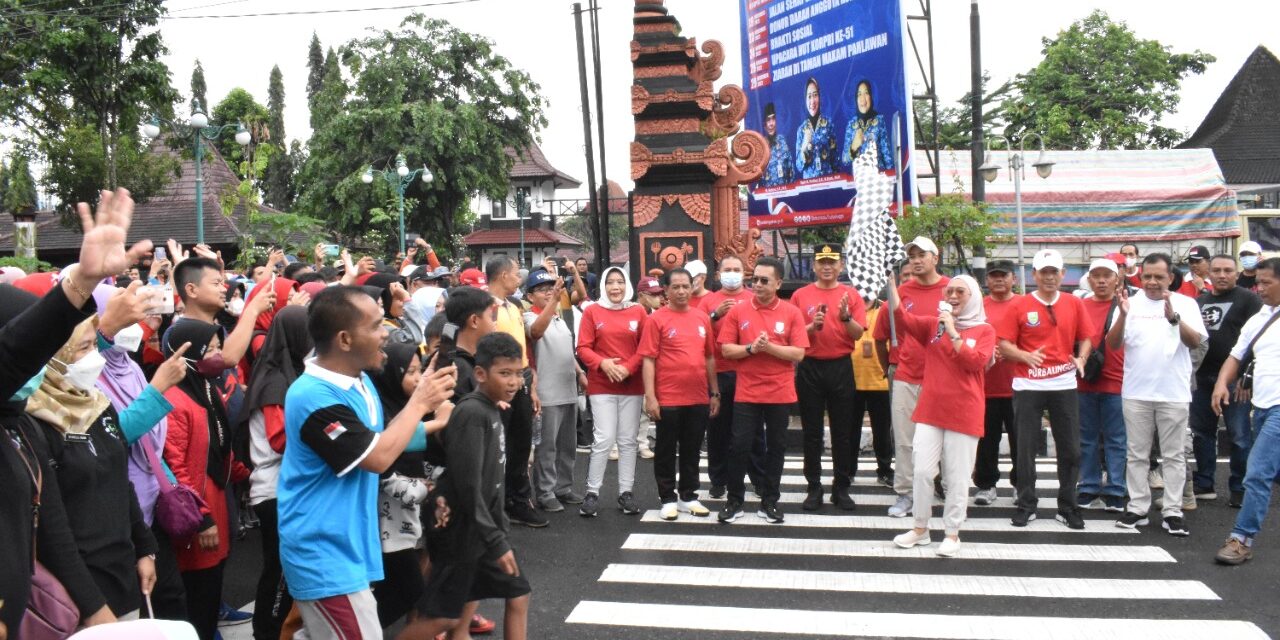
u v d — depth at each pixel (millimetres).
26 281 4273
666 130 12930
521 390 7047
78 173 25016
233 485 5516
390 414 4508
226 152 47250
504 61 37844
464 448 3953
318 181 36000
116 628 2361
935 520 7488
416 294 8078
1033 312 7113
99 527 3348
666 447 7547
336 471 3311
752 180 12898
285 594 4305
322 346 3426
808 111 15992
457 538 3949
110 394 3969
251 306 4609
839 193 15344
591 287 13664
